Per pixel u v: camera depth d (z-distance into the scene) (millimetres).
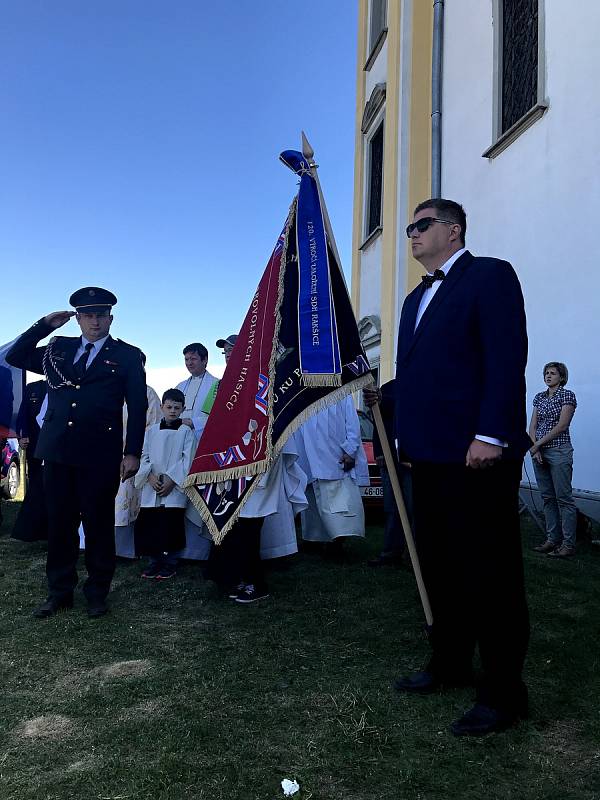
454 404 2613
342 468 5410
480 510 2539
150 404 5895
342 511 5363
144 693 2893
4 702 2826
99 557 4125
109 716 2682
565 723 2592
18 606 4242
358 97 13578
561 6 7086
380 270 11797
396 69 10867
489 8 8695
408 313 2920
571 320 6789
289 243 3535
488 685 2551
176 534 4965
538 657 3250
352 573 5023
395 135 10836
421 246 2805
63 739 2498
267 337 3514
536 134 7480
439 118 9883
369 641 3516
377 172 12516
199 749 2412
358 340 3354
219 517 3713
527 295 7539
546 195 7277
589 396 6484
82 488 4105
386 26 11625
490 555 2531
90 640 3584
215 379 6180
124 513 5324
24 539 6012
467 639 2867
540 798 2100
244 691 2910
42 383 6215
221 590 4562
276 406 3412
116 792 2139
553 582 4645
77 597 4465
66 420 4094
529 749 2393
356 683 2977
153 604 4270
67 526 4141
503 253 8062
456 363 2631
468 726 2496
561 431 5641
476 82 8969
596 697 2803
